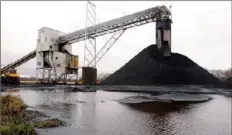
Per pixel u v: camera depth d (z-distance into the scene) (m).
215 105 22.34
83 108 19.72
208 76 58.00
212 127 13.08
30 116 14.98
